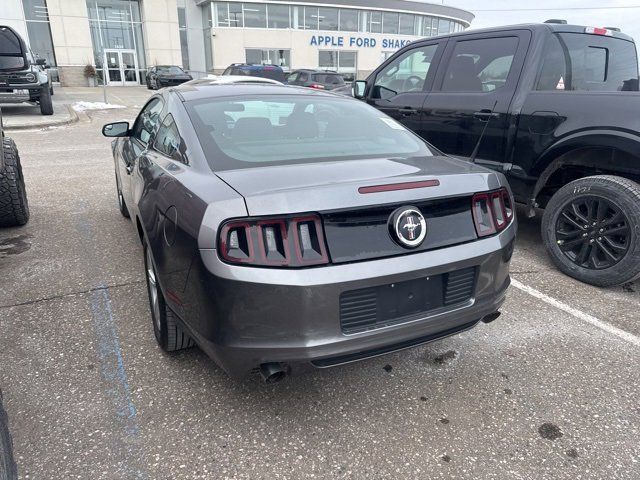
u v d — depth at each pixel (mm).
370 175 2264
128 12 33312
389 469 2121
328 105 3195
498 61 4586
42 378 2648
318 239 2016
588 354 2992
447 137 4945
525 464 2158
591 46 4695
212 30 34875
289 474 2084
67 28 31016
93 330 3127
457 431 2350
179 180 2361
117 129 4160
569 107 3916
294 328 2021
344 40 37750
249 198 1991
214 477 2061
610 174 4043
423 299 2266
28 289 3676
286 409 2477
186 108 2896
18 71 13641
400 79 5637
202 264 2010
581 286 3939
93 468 2086
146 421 2361
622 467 2150
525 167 4270
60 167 8156
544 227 4156
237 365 2094
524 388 2670
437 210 2277
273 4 35375
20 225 5121
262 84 3492
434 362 2900
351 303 2094
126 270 4035
